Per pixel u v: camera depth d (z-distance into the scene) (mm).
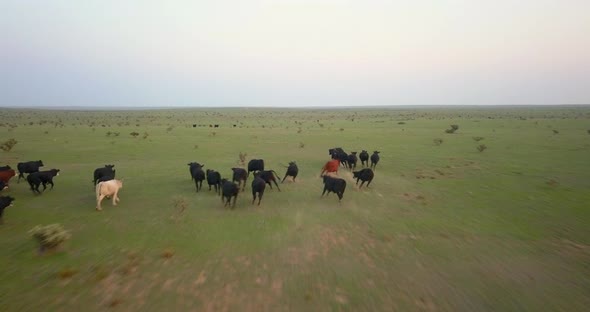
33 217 13703
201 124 75625
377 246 11289
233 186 14852
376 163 25281
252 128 63688
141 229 12492
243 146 37500
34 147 34656
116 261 9922
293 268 9672
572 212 14914
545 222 13711
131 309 7645
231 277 9109
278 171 23719
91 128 59000
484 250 11078
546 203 16250
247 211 14711
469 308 7930
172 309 7668
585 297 8438
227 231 12375
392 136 48656
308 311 7688
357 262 10133
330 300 8117
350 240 11750
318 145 38938
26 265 9586
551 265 10117
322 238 11875
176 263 9852
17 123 70125
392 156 30828
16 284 8586
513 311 7836
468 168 25000
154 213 14359
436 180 21203
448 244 11531
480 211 15109
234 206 15250
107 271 9312
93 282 8734
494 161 27703
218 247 10992
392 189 18953
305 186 19328
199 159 28672
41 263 9711
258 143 40344
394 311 7746
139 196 17031
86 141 40062
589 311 7848
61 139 41719
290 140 43750
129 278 8969
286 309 7742
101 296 8133
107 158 28938
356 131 57094
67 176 21562
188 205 15492
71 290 8359
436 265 10016
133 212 14469
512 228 13047
